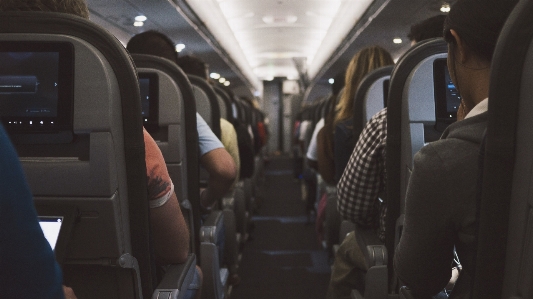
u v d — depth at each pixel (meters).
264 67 15.36
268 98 17.73
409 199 0.98
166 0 4.29
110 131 1.02
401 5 4.29
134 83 1.05
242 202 4.15
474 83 0.94
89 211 1.08
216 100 2.58
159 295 1.23
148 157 1.26
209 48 7.16
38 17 1.01
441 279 1.06
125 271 1.17
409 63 1.55
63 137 1.06
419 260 1.01
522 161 0.75
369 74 2.11
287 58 13.53
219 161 2.17
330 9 7.75
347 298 2.09
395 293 1.76
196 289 1.64
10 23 1.01
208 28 6.39
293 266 4.21
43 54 0.99
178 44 6.70
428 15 4.64
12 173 0.58
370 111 2.10
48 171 1.05
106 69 1.00
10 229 0.57
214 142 2.21
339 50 7.80
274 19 8.59
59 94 1.00
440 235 0.96
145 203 1.13
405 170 1.59
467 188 0.90
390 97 1.58
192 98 1.91
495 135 0.77
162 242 1.37
